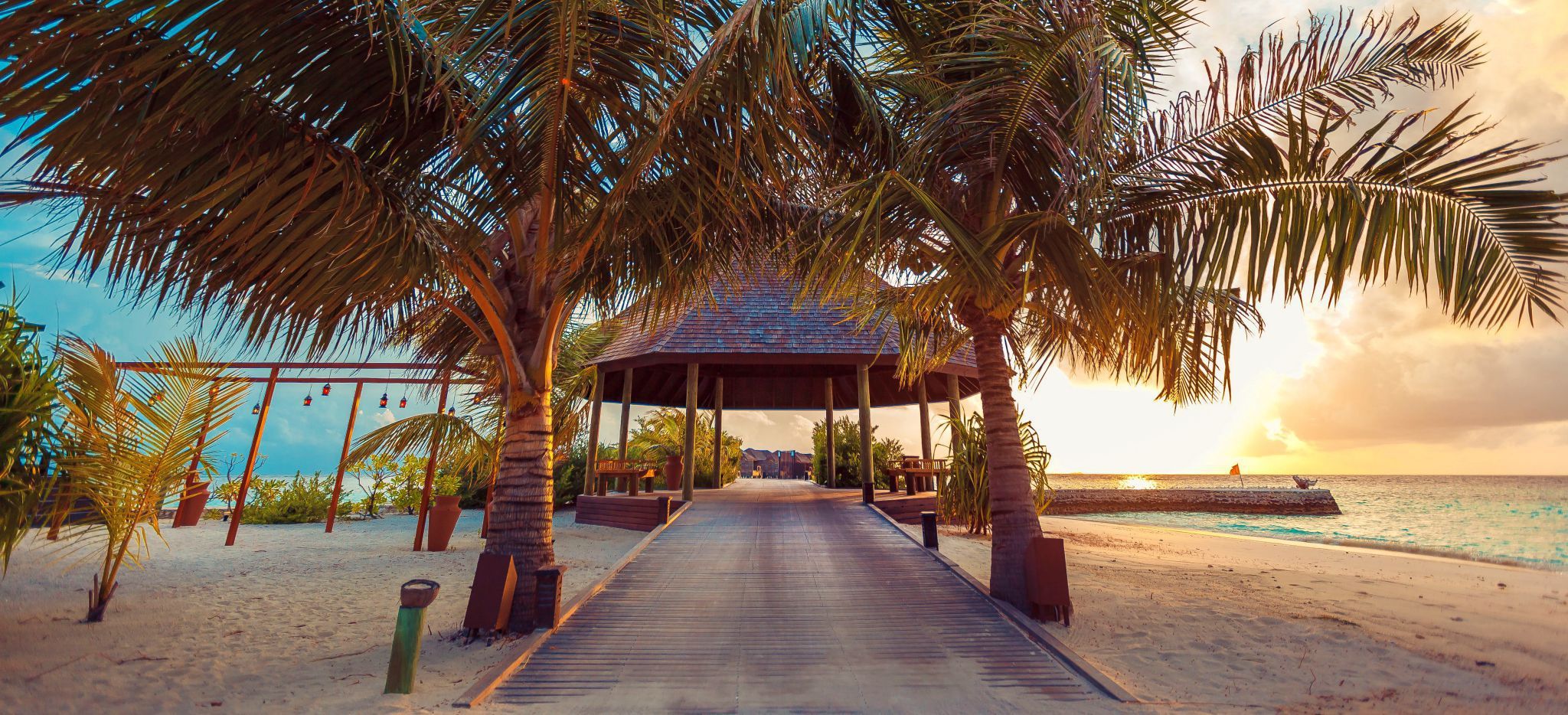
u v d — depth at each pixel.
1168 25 4.87
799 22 3.37
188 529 12.01
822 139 5.68
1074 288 4.59
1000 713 3.32
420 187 4.02
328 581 7.09
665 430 23.05
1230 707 3.41
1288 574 8.27
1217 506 29.00
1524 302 3.78
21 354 4.33
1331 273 4.29
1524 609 6.40
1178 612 5.54
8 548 4.19
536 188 4.19
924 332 7.86
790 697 3.56
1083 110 3.90
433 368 6.80
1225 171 4.89
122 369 5.68
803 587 6.11
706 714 3.32
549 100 3.80
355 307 4.33
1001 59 4.58
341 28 3.28
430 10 3.74
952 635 4.70
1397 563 10.34
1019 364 7.57
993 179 5.53
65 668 3.96
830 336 14.24
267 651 4.42
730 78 3.68
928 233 5.71
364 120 3.67
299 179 3.26
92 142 2.85
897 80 5.68
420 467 15.22
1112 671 4.02
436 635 4.82
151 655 4.28
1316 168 4.46
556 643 4.51
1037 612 5.08
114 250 3.54
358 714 3.27
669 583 6.25
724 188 4.52
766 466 48.75
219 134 3.08
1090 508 28.81
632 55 3.78
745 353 13.59
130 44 2.80
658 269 5.21
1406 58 4.57
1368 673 4.02
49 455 4.52
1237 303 6.10
